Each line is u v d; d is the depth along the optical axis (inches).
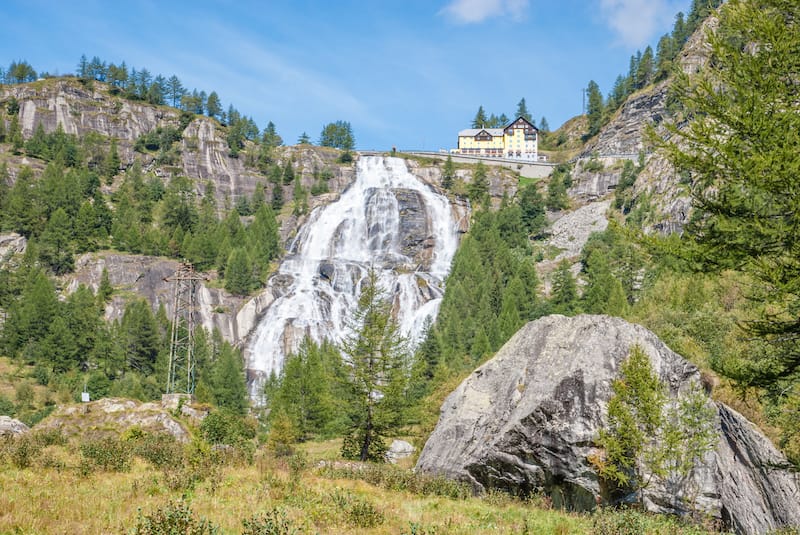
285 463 960.9
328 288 4953.3
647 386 832.3
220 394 3277.6
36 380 3622.0
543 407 925.2
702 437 815.7
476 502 839.7
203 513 540.7
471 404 1115.3
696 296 2185.0
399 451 1807.3
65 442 1204.5
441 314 4028.1
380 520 570.9
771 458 831.7
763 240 561.6
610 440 832.9
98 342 3983.8
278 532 450.9
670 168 5024.6
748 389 701.9
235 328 4603.8
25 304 4298.7
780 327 587.5
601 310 3245.6
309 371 2719.0
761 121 551.2
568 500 895.1
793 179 528.7
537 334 1117.7
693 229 611.5
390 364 1578.5
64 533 442.9
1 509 499.2
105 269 4776.1
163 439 1334.9
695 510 832.3
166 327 4298.7
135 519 495.5
